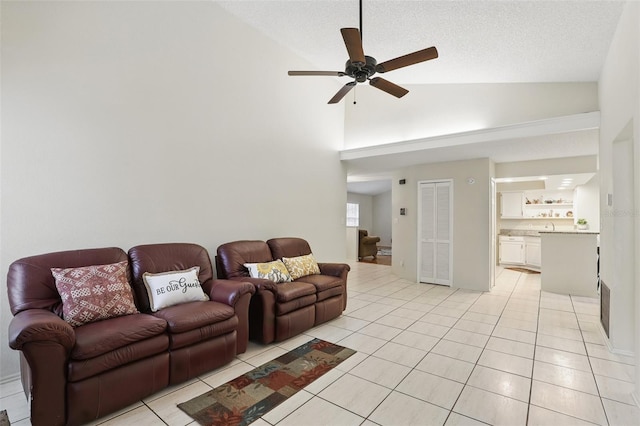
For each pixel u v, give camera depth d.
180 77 3.39
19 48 2.38
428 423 1.91
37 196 2.47
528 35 3.26
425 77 4.87
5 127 2.33
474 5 2.95
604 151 3.44
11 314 2.35
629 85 2.46
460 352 2.93
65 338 1.78
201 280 3.08
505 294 5.17
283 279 3.60
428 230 5.98
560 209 7.94
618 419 1.95
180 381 2.32
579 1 2.65
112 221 2.88
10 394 2.20
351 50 2.32
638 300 2.12
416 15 3.26
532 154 5.08
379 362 2.72
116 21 2.90
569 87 4.17
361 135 5.86
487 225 5.35
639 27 2.11
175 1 3.35
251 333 3.15
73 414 1.82
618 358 2.82
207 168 3.66
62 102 2.58
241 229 4.05
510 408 2.07
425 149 4.80
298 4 3.52
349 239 9.51
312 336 3.34
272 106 4.48
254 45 4.21
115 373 1.98
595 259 5.03
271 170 4.47
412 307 4.43
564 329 3.55
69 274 2.27
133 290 2.67
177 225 3.37
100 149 2.80
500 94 4.63
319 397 2.19
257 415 1.99
